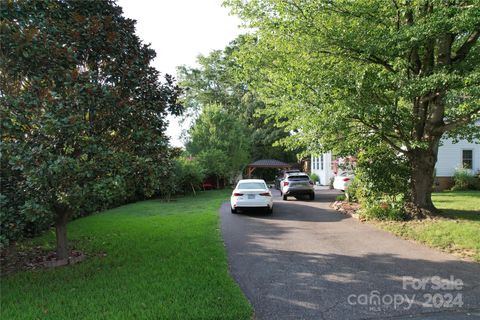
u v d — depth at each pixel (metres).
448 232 9.33
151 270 6.70
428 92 10.48
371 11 10.16
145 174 7.35
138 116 7.67
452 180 24.23
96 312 4.82
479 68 9.49
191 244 8.84
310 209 16.22
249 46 12.65
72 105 6.45
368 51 9.95
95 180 6.49
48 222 7.64
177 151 8.55
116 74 7.53
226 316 4.63
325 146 11.73
